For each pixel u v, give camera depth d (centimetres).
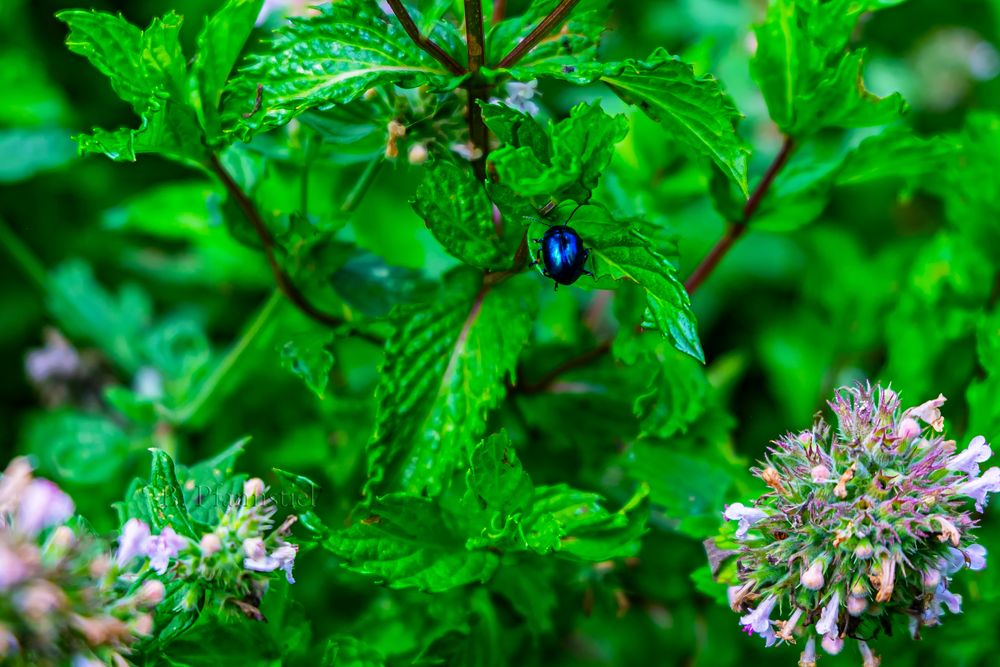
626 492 37
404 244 41
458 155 33
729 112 30
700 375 36
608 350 37
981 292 39
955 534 30
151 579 31
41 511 28
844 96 34
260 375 41
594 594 37
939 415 31
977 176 39
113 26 32
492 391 33
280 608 33
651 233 32
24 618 28
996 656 36
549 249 30
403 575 32
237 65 41
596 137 30
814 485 31
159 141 32
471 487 32
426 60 32
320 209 41
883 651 37
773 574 31
